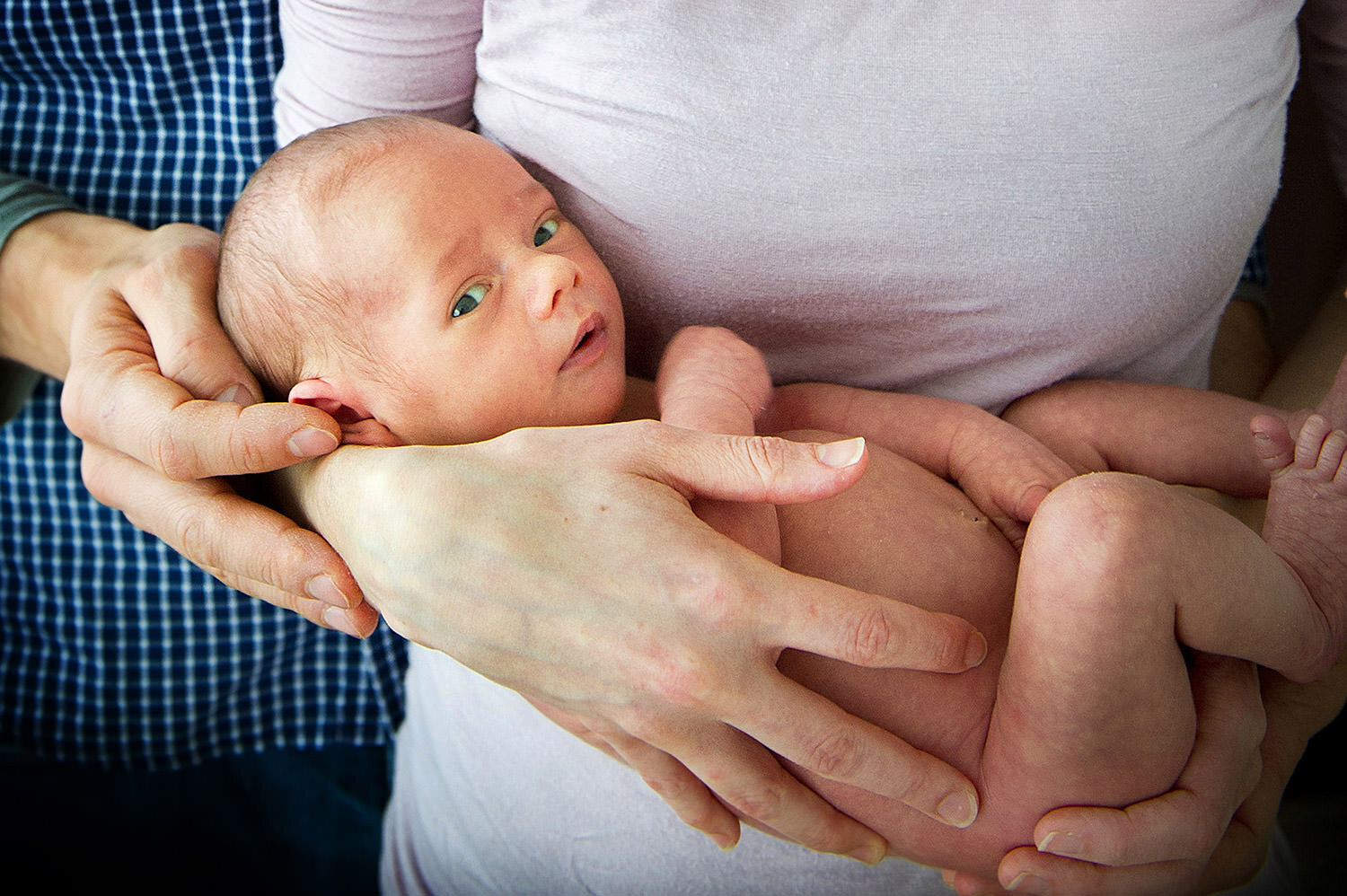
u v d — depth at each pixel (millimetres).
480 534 728
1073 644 735
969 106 830
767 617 688
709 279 938
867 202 859
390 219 868
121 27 1264
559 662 730
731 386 864
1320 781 1424
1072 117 825
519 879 1135
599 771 1039
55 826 1459
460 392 875
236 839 1499
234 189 1347
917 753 765
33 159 1354
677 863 1036
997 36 825
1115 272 877
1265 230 1369
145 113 1330
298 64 1045
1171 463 986
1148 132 828
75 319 1016
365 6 949
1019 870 809
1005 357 962
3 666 1451
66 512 1387
